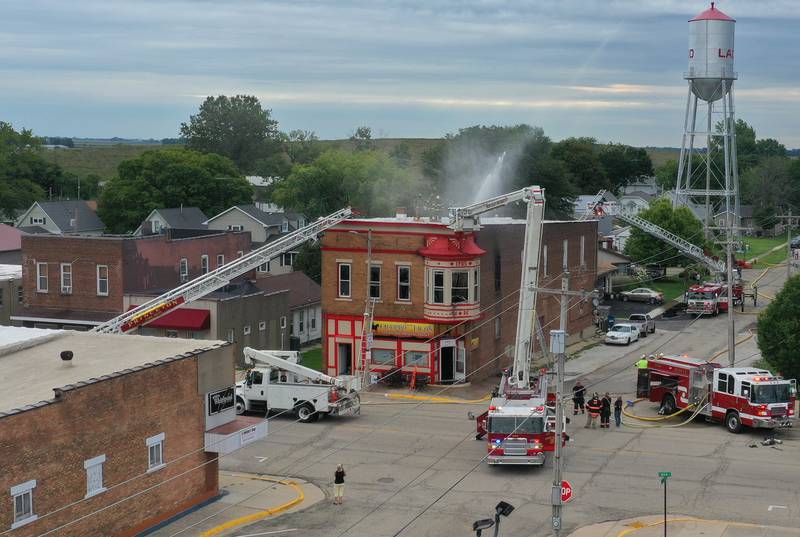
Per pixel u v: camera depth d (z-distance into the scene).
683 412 51.69
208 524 34.50
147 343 38.34
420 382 59.00
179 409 35.28
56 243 66.81
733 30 123.00
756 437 47.19
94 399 31.27
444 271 58.22
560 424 29.48
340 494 37.00
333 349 61.06
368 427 49.09
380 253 59.62
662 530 33.91
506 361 67.00
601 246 121.00
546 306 73.00
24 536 28.64
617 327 78.69
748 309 95.50
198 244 73.12
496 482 39.75
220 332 64.75
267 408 50.22
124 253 65.75
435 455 43.88
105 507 31.78
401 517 35.59
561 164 152.88
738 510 36.00
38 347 37.91
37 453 29.08
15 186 158.00
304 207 127.19
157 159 139.88
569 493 31.25
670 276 119.25
